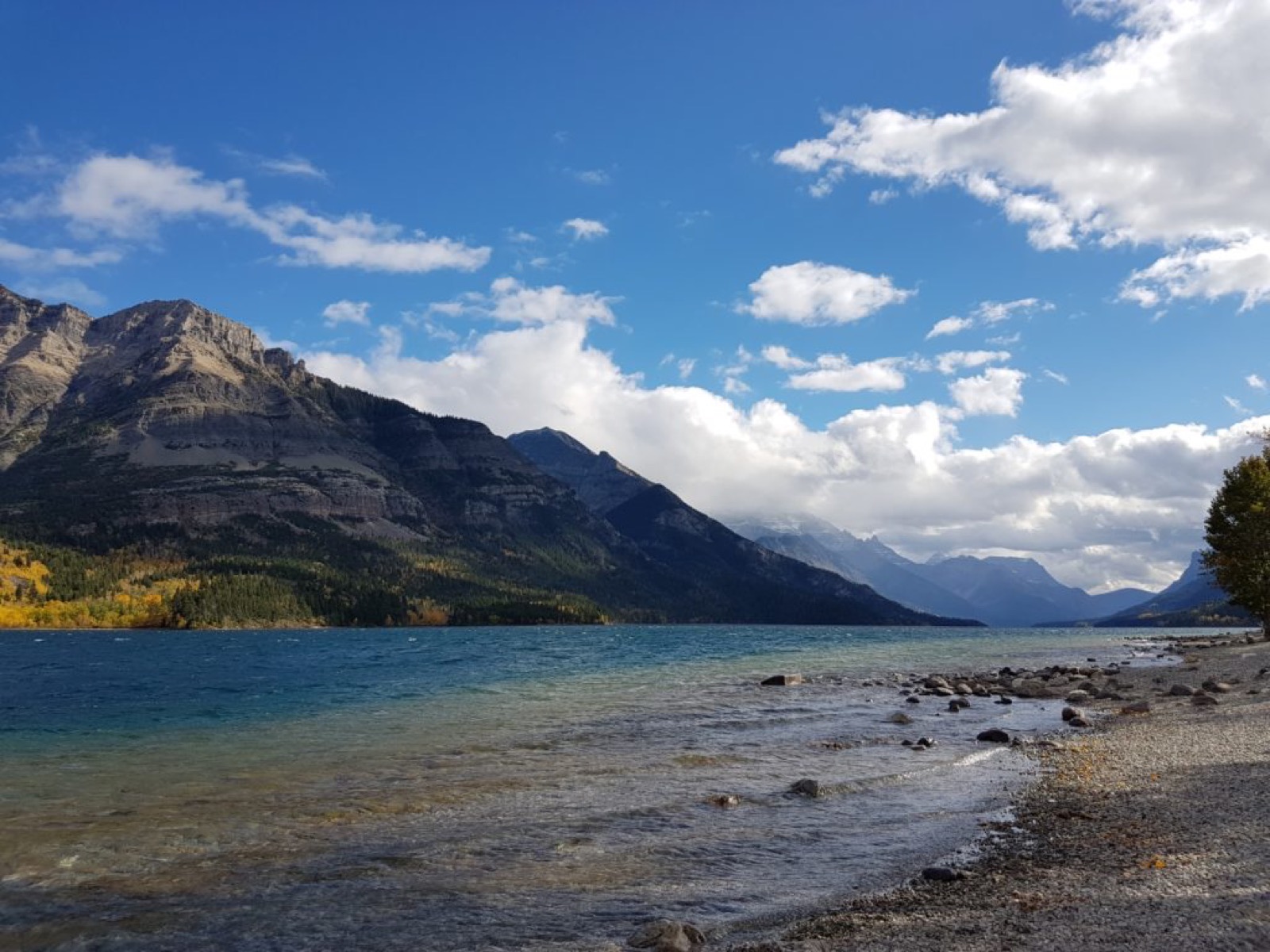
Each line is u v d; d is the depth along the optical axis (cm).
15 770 3103
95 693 6512
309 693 6341
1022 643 15712
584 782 2745
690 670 8438
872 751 3341
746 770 2964
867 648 13850
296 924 1524
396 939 1451
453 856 1933
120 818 2300
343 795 2572
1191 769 2630
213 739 3912
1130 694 5234
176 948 1422
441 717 4600
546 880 1764
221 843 2050
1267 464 9019
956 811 2308
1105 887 1541
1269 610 9212
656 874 1797
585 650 13775
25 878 1786
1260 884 1459
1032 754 3192
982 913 1459
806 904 1589
